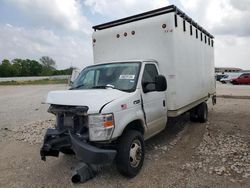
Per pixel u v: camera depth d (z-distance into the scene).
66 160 5.55
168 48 5.86
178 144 6.37
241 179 4.25
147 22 6.12
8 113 12.47
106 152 3.94
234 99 16.39
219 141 6.31
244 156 5.21
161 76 4.89
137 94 4.84
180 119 9.13
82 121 4.21
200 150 5.77
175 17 5.89
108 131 4.02
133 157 4.55
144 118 5.00
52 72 106.88
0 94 25.86
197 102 8.13
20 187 4.36
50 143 4.41
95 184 4.33
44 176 4.77
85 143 4.02
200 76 8.34
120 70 5.31
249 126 8.01
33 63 106.69
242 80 35.97
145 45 6.17
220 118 9.61
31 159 5.72
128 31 6.43
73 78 6.26
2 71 97.00
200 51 8.32
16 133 8.23
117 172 4.77
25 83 51.97
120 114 4.27
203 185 4.10
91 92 4.43
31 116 11.46
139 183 4.30
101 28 7.28
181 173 4.60
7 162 5.59
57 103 4.34
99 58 7.05
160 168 4.88
